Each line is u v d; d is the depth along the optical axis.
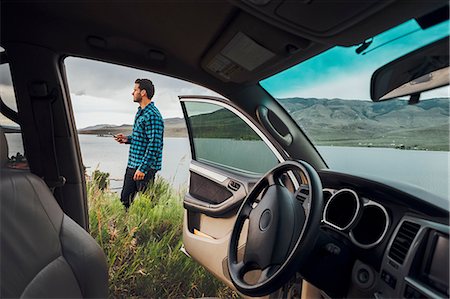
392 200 1.05
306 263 1.04
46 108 1.49
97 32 1.45
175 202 3.01
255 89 1.83
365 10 0.96
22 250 0.84
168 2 1.22
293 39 1.28
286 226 1.00
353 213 1.17
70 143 1.63
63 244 1.02
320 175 1.46
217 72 1.75
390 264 0.93
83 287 1.02
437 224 0.89
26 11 1.29
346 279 1.05
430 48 1.05
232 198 1.94
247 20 1.24
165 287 2.34
